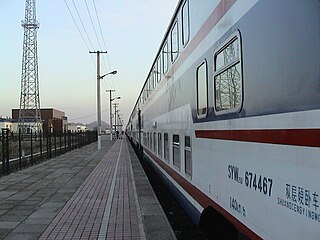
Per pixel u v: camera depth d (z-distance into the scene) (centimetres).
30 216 802
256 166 339
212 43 496
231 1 413
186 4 686
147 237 633
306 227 254
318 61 244
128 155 2734
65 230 688
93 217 787
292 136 274
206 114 529
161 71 1116
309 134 253
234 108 403
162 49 1095
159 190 1273
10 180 1374
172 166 880
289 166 277
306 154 255
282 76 290
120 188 1178
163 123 1064
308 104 254
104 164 2014
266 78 319
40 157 2139
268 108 314
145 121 1881
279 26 296
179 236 770
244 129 371
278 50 297
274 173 302
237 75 394
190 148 646
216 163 475
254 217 342
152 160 1477
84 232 673
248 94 360
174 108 838
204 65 542
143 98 2050
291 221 273
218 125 466
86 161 2206
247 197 360
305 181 256
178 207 1047
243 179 372
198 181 579
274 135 303
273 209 302
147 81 1731
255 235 340
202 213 552
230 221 415
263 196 322
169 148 930
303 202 258
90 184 1271
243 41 375
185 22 699
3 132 1500
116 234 656
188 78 665
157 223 716
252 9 352
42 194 1076
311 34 252
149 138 1616
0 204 933
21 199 999
